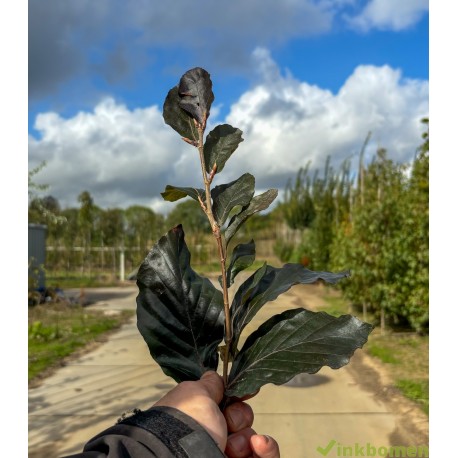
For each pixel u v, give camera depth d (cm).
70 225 2105
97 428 401
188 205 2380
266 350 77
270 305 1087
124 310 1132
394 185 807
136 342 747
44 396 486
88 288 1728
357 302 824
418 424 386
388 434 375
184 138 83
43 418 424
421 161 646
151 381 536
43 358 630
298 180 2012
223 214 81
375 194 848
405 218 664
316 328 77
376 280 747
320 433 383
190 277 87
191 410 68
